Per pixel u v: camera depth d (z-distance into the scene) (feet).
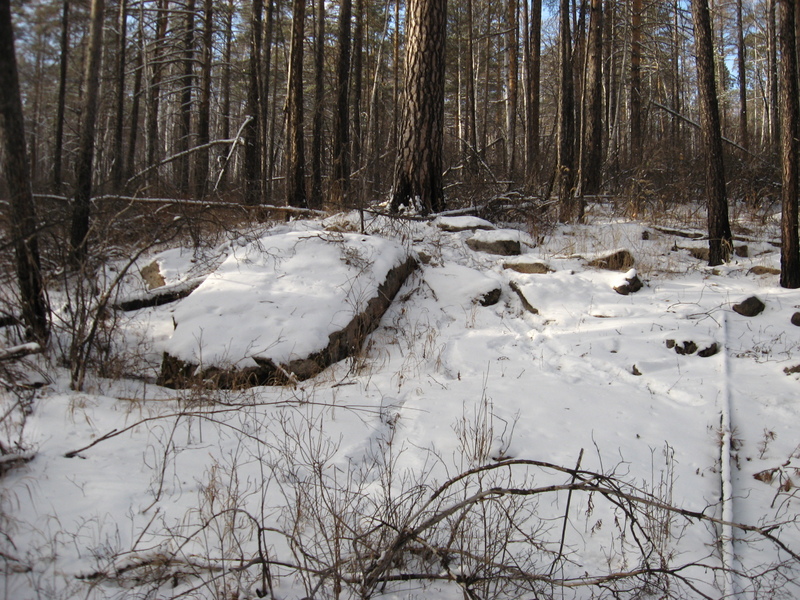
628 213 40.22
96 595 10.85
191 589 10.65
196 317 22.61
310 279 25.20
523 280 28.09
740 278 28.73
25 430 16.10
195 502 13.51
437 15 35.60
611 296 26.84
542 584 11.90
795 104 26.37
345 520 12.98
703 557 13.04
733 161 45.21
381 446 16.88
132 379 21.21
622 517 14.14
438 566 12.29
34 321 20.59
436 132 36.35
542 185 48.16
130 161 46.21
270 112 89.04
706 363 21.66
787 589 12.09
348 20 49.11
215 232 32.99
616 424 18.19
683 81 96.32
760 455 16.88
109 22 51.93
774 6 69.21
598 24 48.34
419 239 32.04
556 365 22.30
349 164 47.52
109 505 13.08
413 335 25.05
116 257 23.70
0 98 19.54
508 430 17.63
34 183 25.12
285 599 11.15
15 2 23.35
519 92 93.25
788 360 21.16
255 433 16.89
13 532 11.98
